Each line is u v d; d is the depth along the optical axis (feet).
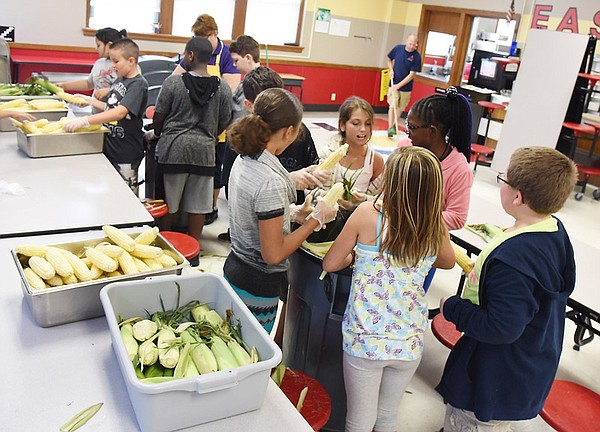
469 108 7.34
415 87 32.73
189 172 11.37
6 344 4.75
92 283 5.08
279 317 8.90
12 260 6.09
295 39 30.32
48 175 8.91
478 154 23.00
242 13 27.73
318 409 5.77
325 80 31.99
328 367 7.02
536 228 5.30
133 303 5.02
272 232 5.72
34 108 11.14
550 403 6.39
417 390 8.99
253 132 5.67
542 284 5.17
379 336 5.73
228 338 4.75
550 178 5.13
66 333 5.00
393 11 32.53
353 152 8.38
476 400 5.70
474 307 5.53
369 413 6.11
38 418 3.97
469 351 5.79
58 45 23.02
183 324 4.83
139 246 5.58
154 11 25.22
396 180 5.28
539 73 20.61
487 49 28.27
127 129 10.89
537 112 20.86
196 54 10.66
